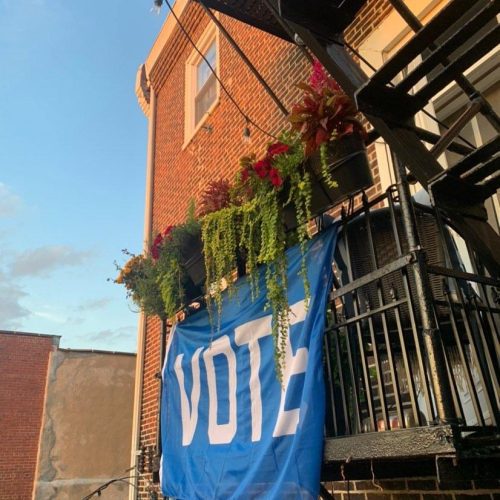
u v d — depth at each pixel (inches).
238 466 106.6
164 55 354.9
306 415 90.6
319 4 89.9
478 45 76.0
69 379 451.5
